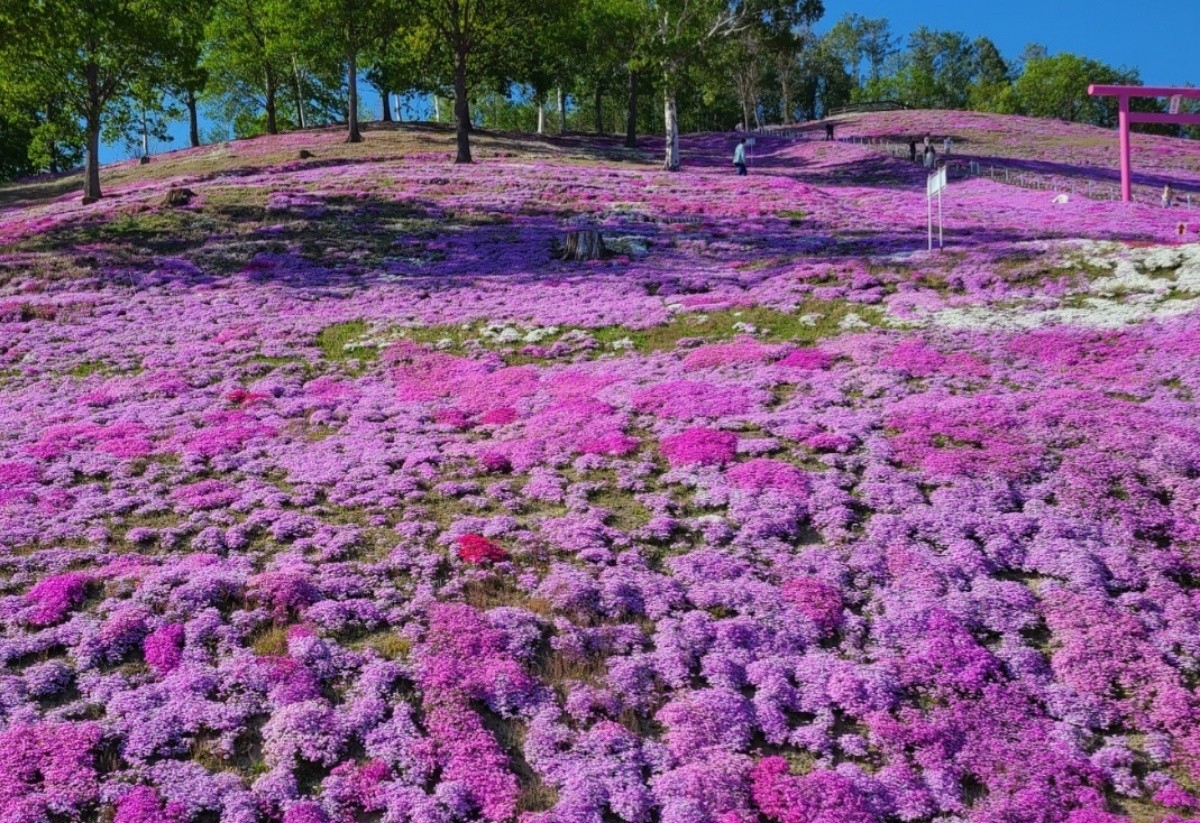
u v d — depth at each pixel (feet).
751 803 37.96
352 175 186.09
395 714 42.47
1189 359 78.02
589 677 45.57
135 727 41.09
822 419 73.82
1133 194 189.37
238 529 59.47
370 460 70.49
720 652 47.14
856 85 552.00
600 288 114.32
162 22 176.55
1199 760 39.55
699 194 173.17
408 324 103.71
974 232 135.44
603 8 230.48
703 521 60.29
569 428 75.10
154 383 86.84
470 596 51.96
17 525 59.16
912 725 41.91
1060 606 49.80
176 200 156.87
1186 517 56.90
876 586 52.54
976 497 60.23
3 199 213.25
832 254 124.26
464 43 211.41
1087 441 66.28
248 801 37.19
